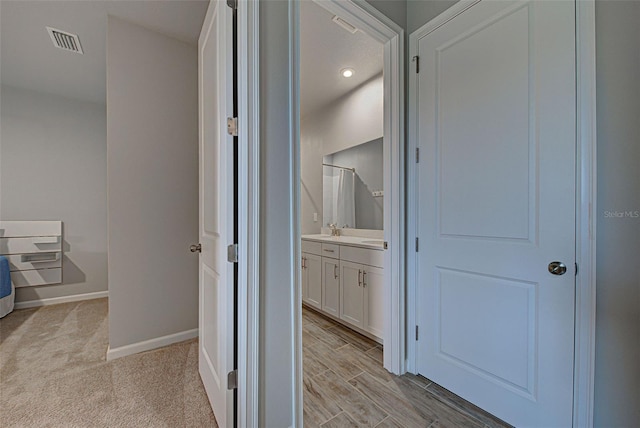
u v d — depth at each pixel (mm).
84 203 3377
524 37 1281
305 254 2963
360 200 3012
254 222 1119
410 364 1783
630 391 1064
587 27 1116
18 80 2908
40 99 3160
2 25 2041
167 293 2164
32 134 3119
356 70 2637
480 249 1438
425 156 1691
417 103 1730
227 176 1158
